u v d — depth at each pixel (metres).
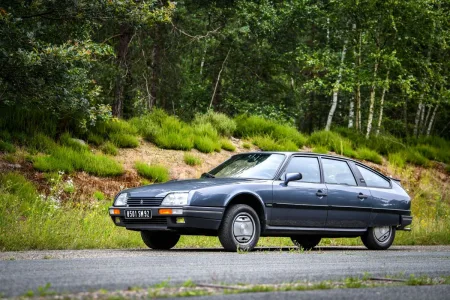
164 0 26.94
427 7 27.89
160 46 28.17
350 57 30.52
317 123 42.12
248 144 24.12
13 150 18.31
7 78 17.38
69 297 4.21
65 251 10.34
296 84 37.19
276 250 11.43
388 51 28.70
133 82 27.14
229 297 4.40
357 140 27.33
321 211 11.62
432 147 28.28
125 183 18.92
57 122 20.38
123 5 19.14
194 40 28.78
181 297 4.38
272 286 5.07
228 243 10.41
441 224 16.41
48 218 12.18
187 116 30.00
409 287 5.19
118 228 13.16
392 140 28.03
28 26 18.38
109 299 4.13
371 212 12.37
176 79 29.11
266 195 10.95
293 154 11.71
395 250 12.35
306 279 5.66
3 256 8.98
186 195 10.27
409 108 36.72
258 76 33.19
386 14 27.92
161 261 7.68
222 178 11.24
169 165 20.86
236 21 30.61
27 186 16.48
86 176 18.53
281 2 33.31
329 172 12.03
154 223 10.49
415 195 22.77
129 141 21.20
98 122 21.11
